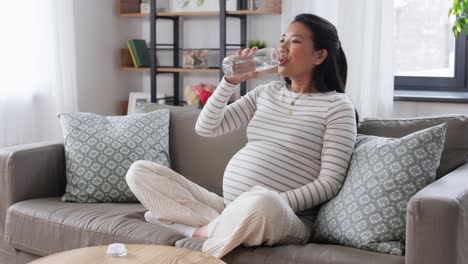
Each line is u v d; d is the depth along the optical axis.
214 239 1.92
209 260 1.66
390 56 3.22
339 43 2.29
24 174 2.46
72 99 3.78
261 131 2.25
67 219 2.25
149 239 2.05
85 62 4.02
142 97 4.16
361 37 3.24
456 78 3.48
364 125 2.34
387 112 3.26
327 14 3.40
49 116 3.70
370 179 1.91
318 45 2.22
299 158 2.14
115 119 2.71
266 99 2.31
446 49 3.50
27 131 3.62
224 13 3.69
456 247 1.62
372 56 3.21
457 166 2.14
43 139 3.71
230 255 1.87
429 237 1.61
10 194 2.44
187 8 3.94
